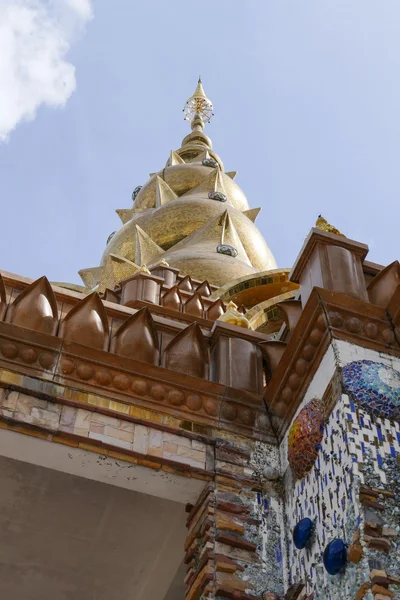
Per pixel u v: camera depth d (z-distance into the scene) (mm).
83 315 9734
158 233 27484
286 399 9641
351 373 8688
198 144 38531
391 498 7836
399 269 9664
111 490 10188
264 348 10430
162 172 31984
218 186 30031
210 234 24875
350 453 8117
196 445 9391
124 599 10945
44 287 9758
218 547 8680
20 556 10656
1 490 10273
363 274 9945
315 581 8109
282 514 9133
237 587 8414
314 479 8695
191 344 10062
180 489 9273
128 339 9773
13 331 9273
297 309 10172
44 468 10102
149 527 10422
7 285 10188
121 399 9375
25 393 9078
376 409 8484
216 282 22344
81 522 10438
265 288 19812
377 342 9148
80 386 9289
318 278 9766
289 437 9188
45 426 8914
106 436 9070
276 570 8688
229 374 10039
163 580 10734
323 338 9148
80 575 10797
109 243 28484
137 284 14547
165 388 9555
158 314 13656
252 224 28641
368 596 7195
